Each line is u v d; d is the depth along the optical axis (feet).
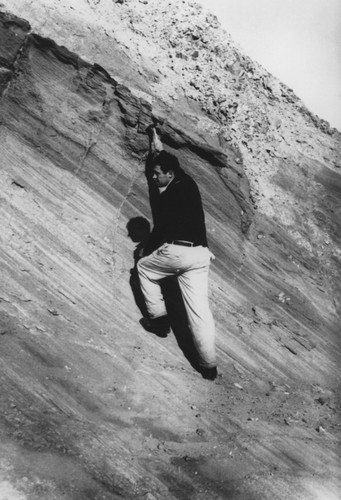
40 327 10.51
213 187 16.56
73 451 7.94
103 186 14.67
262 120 21.91
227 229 16.65
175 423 9.88
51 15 16.44
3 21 13.58
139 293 12.93
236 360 13.09
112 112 15.24
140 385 10.43
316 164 22.76
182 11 22.48
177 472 8.61
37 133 14.08
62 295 11.62
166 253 11.18
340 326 17.26
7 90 13.75
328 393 13.85
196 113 18.13
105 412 9.33
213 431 10.09
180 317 12.78
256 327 14.58
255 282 16.30
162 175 12.09
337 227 20.81
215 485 8.66
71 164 14.33
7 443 7.56
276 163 21.03
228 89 21.20
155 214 14.17
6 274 11.20
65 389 9.34
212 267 15.61
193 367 11.92
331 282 18.86
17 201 12.75
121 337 11.56
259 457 9.84
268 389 12.75
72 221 13.34
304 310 16.69
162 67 18.97
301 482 9.53
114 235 13.94
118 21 19.47
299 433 11.27
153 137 15.17
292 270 17.93
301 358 14.64
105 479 7.70
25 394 8.71
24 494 6.86
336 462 10.64
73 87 14.83
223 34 23.85
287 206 19.76
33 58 14.19
